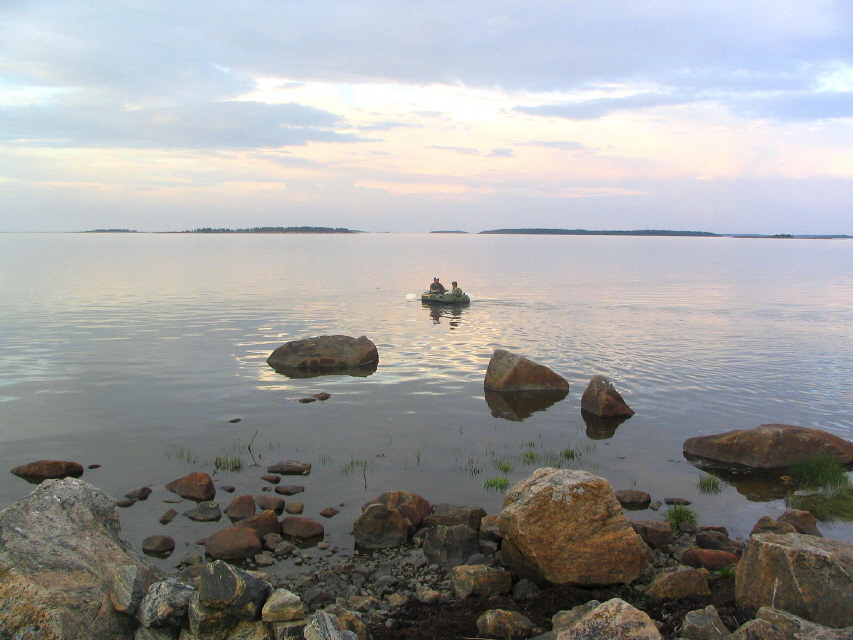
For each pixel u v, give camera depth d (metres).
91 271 72.88
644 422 16.95
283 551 9.82
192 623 6.61
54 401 18.19
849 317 37.31
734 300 47.09
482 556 9.54
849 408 18.12
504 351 20.80
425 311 39.28
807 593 7.05
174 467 13.38
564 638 6.32
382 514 10.30
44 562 7.07
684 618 7.01
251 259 106.44
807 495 12.50
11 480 12.51
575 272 79.94
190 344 27.25
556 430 16.28
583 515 8.66
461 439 15.46
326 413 17.42
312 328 32.00
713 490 12.65
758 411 17.86
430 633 7.27
